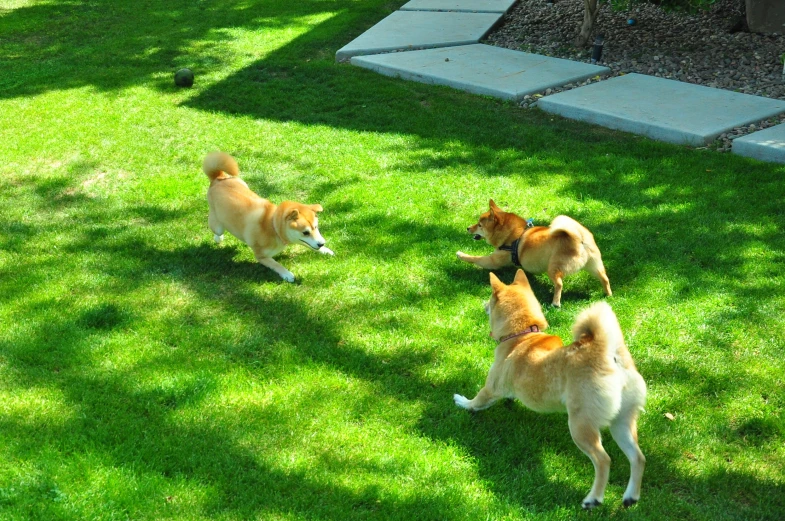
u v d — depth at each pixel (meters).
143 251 6.25
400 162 7.89
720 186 7.06
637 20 12.27
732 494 3.81
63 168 7.89
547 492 3.82
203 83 10.42
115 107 9.58
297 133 8.69
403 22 12.81
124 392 4.49
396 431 4.23
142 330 5.14
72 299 5.50
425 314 5.38
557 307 5.42
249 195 6.04
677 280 5.66
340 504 3.69
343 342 5.07
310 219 5.80
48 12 14.70
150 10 14.66
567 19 12.53
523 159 7.87
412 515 3.63
